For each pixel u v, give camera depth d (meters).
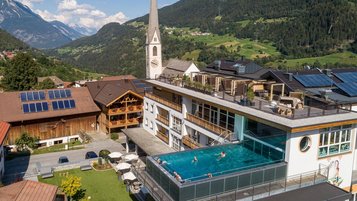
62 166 39.62
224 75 42.66
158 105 42.12
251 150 26.83
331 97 31.20
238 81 32.78
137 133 45.16
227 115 29.33
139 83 62.97
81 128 55.03
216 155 25.86
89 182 35.97
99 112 56.59
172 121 38.59
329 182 25.41
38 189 25.94
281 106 25.88
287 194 22.83
